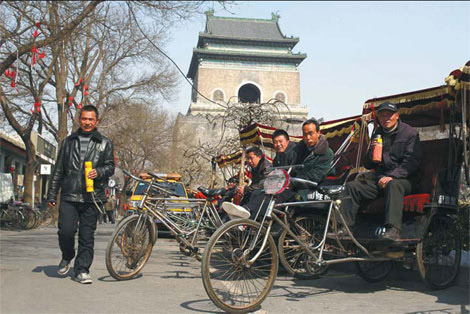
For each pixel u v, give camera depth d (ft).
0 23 42.11
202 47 250.78
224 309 13.24
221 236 13.56
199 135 184.75
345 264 22.09
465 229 19.67
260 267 14.21
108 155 18.47
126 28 52.26
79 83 72.74
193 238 19.94
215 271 13.60
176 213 20.16
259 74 245.65
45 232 48.98
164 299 15.20
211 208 20.58
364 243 16.69
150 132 129.80
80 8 39.68
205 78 240.73
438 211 17.22
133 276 19.31
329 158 18.20
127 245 19.01
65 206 17.75
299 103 246.47
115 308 13.74
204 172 70.54
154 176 19.60
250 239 14.16
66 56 65.21
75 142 18.07
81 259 17.74
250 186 21.27
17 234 45.50
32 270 20.26
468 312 13.87
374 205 17.21
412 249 17.40
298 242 15.61
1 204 53.47
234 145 45.70
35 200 99.25
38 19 45.32
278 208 16.56
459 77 15.84
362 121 21.31
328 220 15.96
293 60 246.47
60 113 71.77
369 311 13.97
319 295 16.39
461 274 18.51
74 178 17.70
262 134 30.30
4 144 81.25
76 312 13.14
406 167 16.72
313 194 17.56
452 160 17.44
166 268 22.77
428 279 17.24
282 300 15.37
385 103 17.62
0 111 75.10
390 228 16.07
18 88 68.18
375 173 18.02
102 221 86.58
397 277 20.27
